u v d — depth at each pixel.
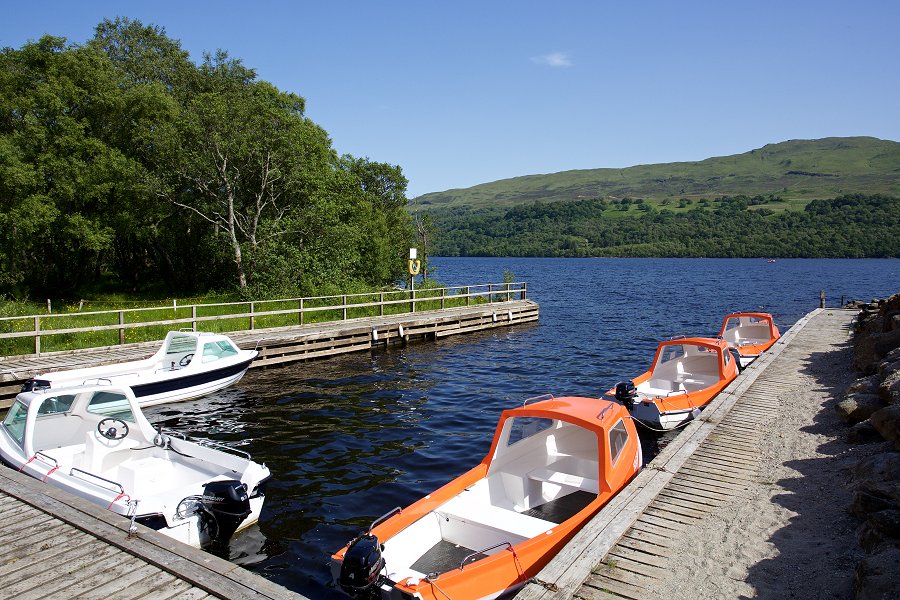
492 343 25.28
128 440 9.37
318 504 9.18
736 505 7.38
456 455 11.45
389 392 16.41
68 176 28.88
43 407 9.13
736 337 20.86
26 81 29.84
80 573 5.29
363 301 28.95
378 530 6.53
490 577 6.07
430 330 25.77
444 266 141.38
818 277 85.44
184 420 13.46
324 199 32.44
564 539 6.94
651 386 14.84
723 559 6.08
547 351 23.44
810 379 14.16
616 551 6.26
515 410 8.62
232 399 15.40
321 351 21.12
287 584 7.01
